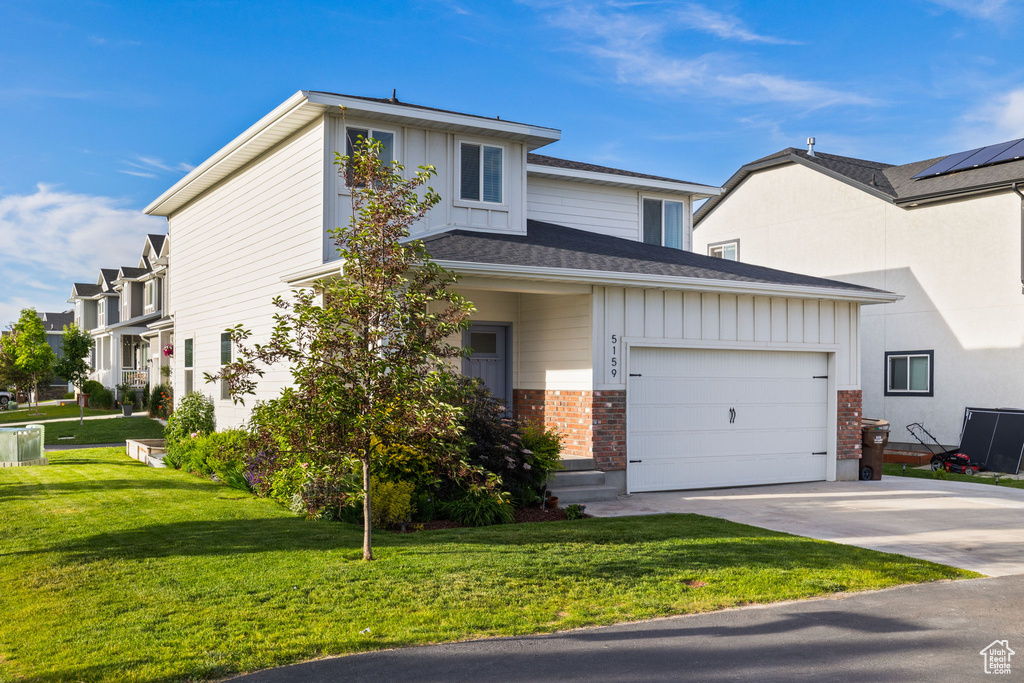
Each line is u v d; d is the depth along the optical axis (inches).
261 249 624.4
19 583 282.7
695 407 560.1
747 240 975.6
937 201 774.5
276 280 595.5
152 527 372.5
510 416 565.6
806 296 583.5
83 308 1921.8
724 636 235.8
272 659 213.2
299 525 379.6
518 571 298.0
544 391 563.2
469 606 257.8
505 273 470.6
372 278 313.3
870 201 836.0
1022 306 709.3
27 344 1477.6
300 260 557.9
